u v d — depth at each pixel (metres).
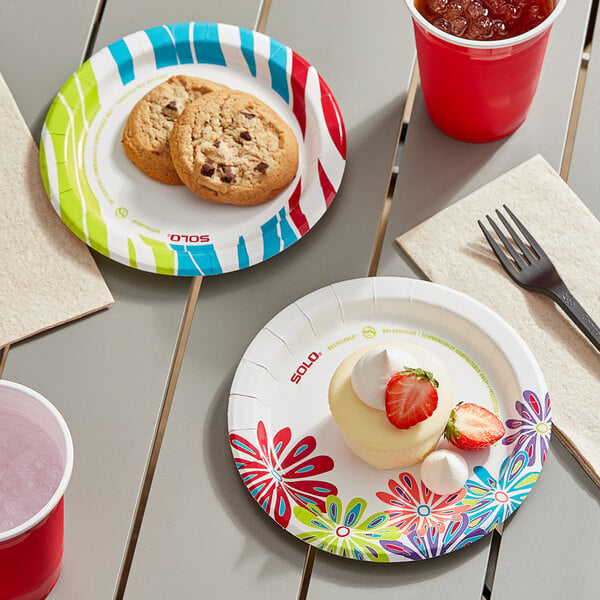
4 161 1.18
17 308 1.09
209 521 0.98
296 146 1.14
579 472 1.00
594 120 1.19
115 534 0.98
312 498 0.98
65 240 1.13
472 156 1.18
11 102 1.22
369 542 0.94
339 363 1.05
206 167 1.10
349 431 0.96
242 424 1.00
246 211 1.13
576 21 1.25
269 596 0.95
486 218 1.13
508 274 1.09
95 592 0.96
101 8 1.32
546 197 1.13
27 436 0.90
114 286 1.11
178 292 1.11
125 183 1.15
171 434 1.03
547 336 1.06
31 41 1.28
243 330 1.09
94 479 1.01
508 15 1.05
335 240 1.13
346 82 1.23
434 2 1.06
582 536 0.96
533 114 1.20
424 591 0.94
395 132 1.20
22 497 0.88
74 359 1.07
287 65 1.20
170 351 1.08
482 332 1.04
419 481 0.99
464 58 1.02
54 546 0.89
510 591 0.95
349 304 1.07
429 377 0.93
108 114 1.19
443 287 1.07
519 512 0.98
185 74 1.22
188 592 0.95
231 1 1.29
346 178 1.17
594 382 1.03
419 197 1.16
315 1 1.29
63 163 1.15
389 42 1.26
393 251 1.12
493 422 0.98
